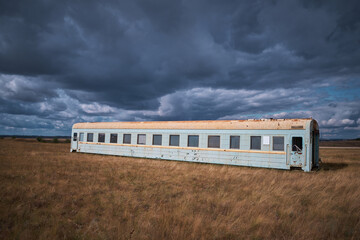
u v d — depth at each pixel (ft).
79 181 34.35
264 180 37.27
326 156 91.25
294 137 50.11
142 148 71.26
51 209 22.17
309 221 20.33
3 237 16.02
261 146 53.47
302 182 35.76
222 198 26.78
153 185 33.37
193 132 62.85
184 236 16.69
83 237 16.30
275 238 17.17
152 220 19.76
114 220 19.66
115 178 37.35
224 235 17.38
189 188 32.09
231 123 57.98
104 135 80.79
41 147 108.88
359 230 18.74
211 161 59.41
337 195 29.09
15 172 39.09
